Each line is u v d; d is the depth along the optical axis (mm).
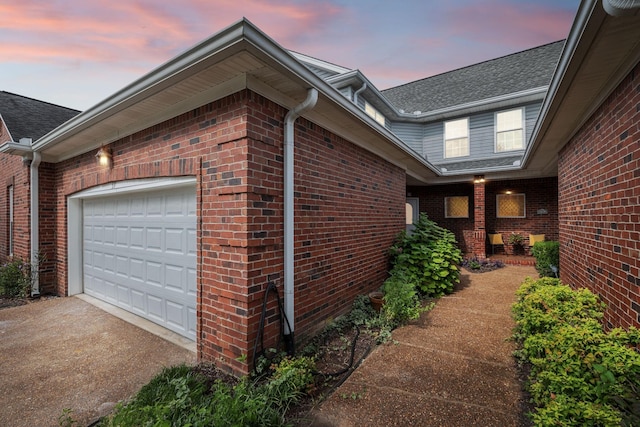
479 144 10797
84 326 4227
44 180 5914
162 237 4133
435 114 11102
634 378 1718
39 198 5848
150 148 3855
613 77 2844
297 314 3516
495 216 10500
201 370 3053
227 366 2994
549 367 2115
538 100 9750
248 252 2832
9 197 7273
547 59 10836
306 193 3711
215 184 3105
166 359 3316
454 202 11133
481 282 6734
